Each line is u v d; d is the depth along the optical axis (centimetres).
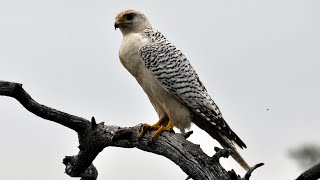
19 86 1036
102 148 1148
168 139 1047
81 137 1141
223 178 932
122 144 1120
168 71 1228
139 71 1263
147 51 1234
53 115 1098
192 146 1005
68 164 1218
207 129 1291
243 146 1213
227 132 1214
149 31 1289
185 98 1228
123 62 1275
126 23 1290
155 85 1246
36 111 1085
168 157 1045
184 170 997
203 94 1241
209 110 1231
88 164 1195
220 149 953
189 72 1247
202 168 959
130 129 1095
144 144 1081
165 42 1263
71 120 1116
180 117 1249
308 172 843
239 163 1245
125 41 1269
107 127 1124
